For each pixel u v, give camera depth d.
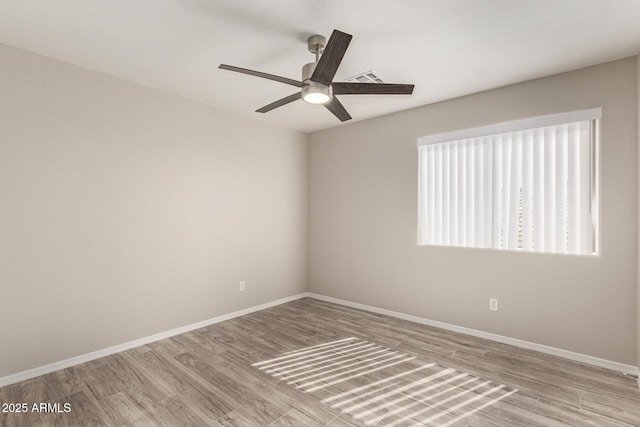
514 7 1.91
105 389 2.29
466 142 3.33
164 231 3.23
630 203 2.48
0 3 1.88
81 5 1.91
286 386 2.34
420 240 3.71
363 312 4.09
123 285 2.93
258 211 4.16
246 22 2.09
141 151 3.06
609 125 2.56
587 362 2.67
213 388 2.31
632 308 2.49
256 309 4.13
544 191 2.88
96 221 2.77
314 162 4.77
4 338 2.33
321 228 4.69
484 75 2.83
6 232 2.33
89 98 2.73
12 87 2.36
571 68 2.69
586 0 1.84
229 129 3.82
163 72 2.82
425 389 2.30
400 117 3.83
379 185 4.03
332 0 1.86
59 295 2.57
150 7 1.93
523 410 2.06
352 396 2.22
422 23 2.07
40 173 2.48
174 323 3.30
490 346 3.03
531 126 2.91
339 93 2.31
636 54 2.45
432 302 3.58
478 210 3.25
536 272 2.91
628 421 1.94
